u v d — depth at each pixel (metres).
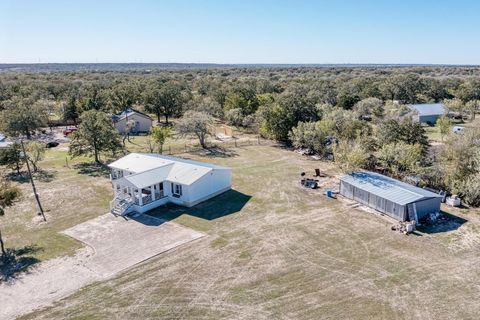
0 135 64.12
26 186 42.44
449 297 21.44
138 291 22.44
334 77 175.25
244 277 23.75
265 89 111.69
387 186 35.38
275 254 26.55
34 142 50.44
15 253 27.31
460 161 39.06
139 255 26.64
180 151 59.38
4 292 22.52
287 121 62.25
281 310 20.52
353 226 30.98
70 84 128.38
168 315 20.25
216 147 62.06
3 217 33.88
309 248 27.38
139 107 93.38
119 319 20.00
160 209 35.31
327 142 55.72
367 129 52.69
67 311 20.70
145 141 67.88
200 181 36.50
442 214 32.94
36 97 97.44
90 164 52.50
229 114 77.75
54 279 23.81
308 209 34.88
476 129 45.78
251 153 57.91
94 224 32.12
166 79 147.38
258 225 31.45
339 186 39.72
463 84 114.69
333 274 23.94
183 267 25.02
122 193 37.25
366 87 109.81
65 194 39.88
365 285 22.70
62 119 86.75
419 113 81.44
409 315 19.97
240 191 40.12
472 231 29.52
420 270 24.20
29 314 20.50
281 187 41.28
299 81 140.25
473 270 24.11
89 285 23.11
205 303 21.22
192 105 87.56
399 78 112.69
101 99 88.06
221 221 32.34
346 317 19.88
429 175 39.25
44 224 32.38
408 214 31.41
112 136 53.16
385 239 28.58
